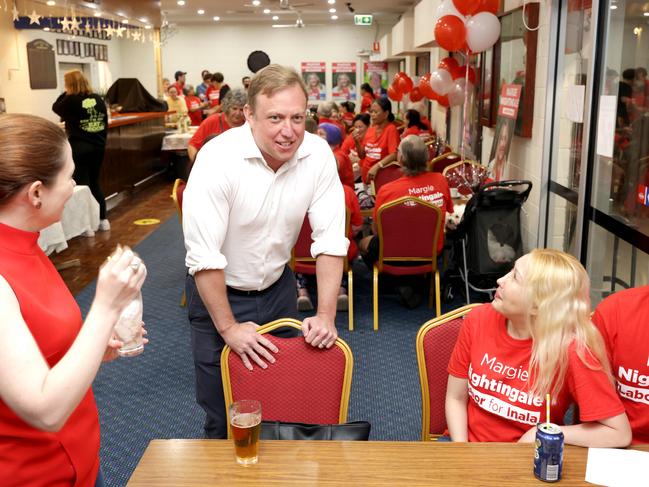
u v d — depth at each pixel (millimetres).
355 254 4332
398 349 3941
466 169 5820
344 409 2010
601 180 3604
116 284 1190
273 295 2271
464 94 6391
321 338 1978
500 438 1841
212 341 2195
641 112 3105
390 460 1538
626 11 3225
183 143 10617
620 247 3463
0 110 10398
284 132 1863
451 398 1971
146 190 9922
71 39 13734
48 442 1343
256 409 1506
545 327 1705
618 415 1646
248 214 2053
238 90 4527
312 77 19484
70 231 5941
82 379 1142
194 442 1628
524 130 4719
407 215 4082
